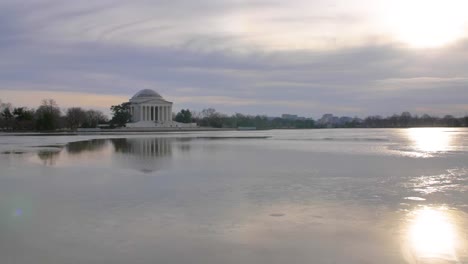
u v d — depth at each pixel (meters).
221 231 19.17
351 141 106.62
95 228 19.70
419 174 38.12
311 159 53.84
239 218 21.50
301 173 39.22
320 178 35.75
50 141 105.12
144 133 178.88
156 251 16.50
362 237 18.20
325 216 21.88
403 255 16.05
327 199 26.36
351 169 42.28
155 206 24.33
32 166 46.25
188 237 18.27
